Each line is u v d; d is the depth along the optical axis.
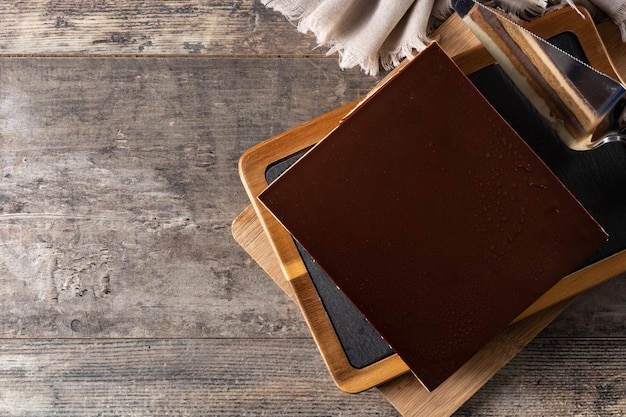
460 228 0.91
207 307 1.08
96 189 1.09
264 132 1.09
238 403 1.08
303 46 1.09
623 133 0.95
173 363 1.08
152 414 1.08
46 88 1.09
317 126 1.01
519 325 1.02
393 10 1.02
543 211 0.91
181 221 1.08
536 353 1.07
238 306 1.08
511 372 1.07
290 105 1.08
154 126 1.09
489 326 0.91
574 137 0.96
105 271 1.08
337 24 1.03
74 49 1.09
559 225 0.90
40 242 1.09
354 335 0.99
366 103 0.91
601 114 0.91
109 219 1.09
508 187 0.91
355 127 0.91
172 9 1.09
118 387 1.08
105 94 1.09
